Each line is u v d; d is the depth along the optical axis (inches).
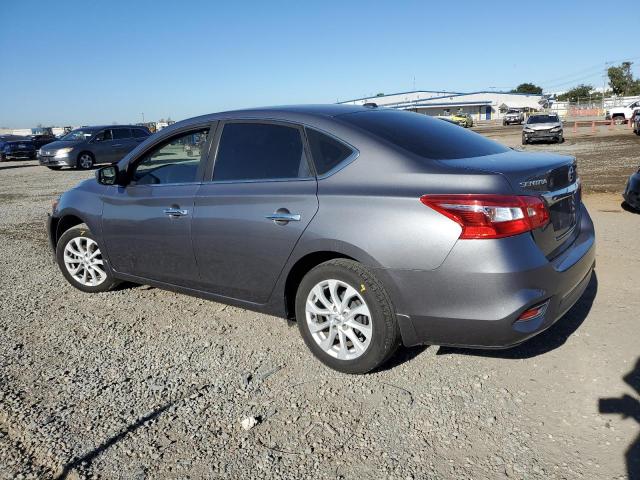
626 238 247.0
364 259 122.4
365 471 100.2
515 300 111.9
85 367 145.2
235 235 144.6
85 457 107.3
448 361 138.9
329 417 117.4
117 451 108.8
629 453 100.8
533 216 115.0
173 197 160.6
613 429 108.0
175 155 166.4
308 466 102.4
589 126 1574.8
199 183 157.3
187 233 156.6
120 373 140.9
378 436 110.1
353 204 124.6
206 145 158.9
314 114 142.6
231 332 164.4
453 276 113.9
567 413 114.3
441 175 119.0
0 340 164.9
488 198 111.8
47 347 158.7
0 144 1194.6
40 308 191.5
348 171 130.1
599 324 154.2
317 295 134.1
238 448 108.5
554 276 118.0
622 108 1690.5
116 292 205.2
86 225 197.6
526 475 97.0
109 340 161.9
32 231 337.4
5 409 125.4
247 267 144.9
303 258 134.6
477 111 3472.0
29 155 1186.0
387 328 124.0
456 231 113.0
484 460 101.4
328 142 135.6
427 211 116.0
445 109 3481.8
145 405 125.2
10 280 227.5
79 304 194.1
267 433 112.9
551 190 124.8
